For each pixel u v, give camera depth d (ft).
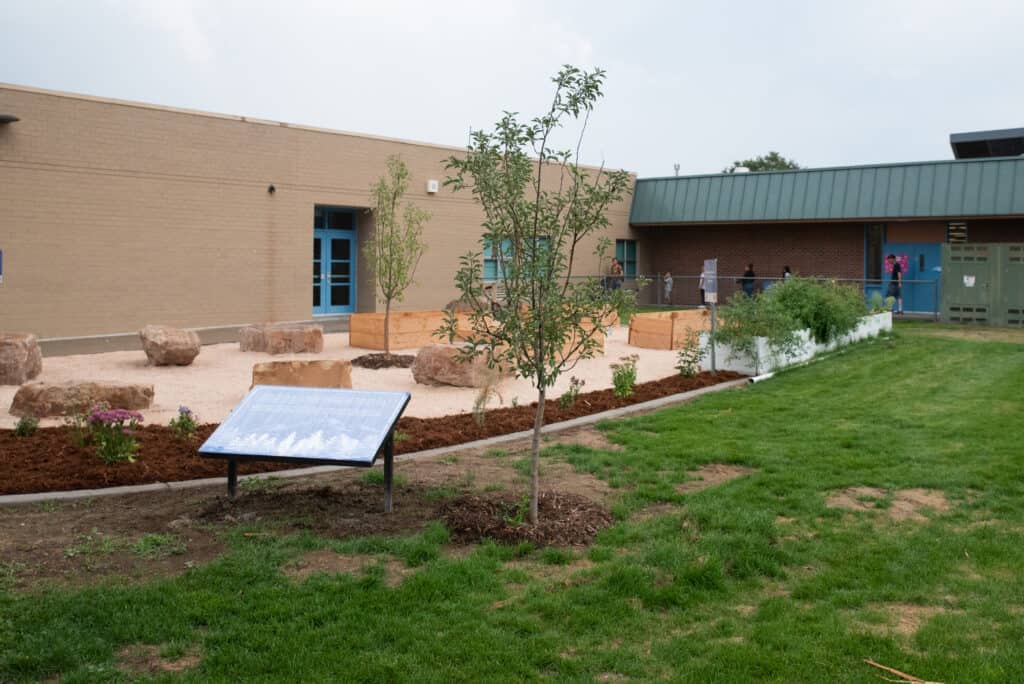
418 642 13.88
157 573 16.63
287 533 19.03
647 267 109.60
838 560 17.83
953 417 32.73
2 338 39.19
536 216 19.62
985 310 75.82
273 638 13.93
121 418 23.95
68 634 13.91
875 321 65.21
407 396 21.59
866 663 13.51
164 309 64.28
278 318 72.13
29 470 23.43
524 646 13.87
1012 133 94.89
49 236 57.72
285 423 20.68
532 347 19.70
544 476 24.13
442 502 21.02
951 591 16.42
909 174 86.12
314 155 73.61
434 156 82.69
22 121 55.98
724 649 13.87
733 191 97.55
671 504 21.72
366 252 53.88
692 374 43.47
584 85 19.44
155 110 62.80
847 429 30.48
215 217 67.05
